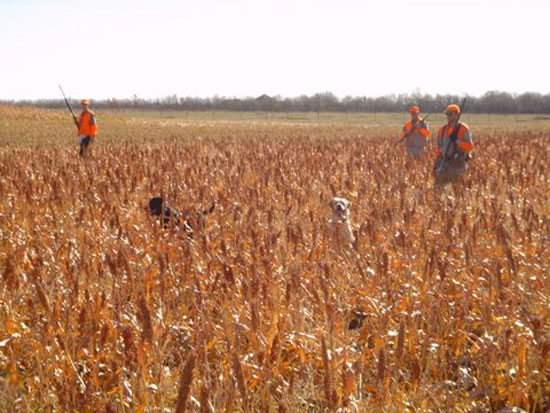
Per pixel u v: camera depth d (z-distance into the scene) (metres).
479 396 4.39
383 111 123.25
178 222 8.10
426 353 4.86
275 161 15.92
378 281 5.79
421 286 5.64
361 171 13.95
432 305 5.20
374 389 4.12
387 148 20.94
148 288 5.40
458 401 4.40
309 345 4.94
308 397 4.28
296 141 28.05
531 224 6.84
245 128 48.12
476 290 5.76
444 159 11.67
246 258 6.43
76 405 3.91
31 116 52.28
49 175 11.72
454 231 6.98
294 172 13.38
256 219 8.09
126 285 5.23
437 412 4.11
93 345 4.52
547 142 25.12
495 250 6.68
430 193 10.57
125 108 127.94
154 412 3.80
